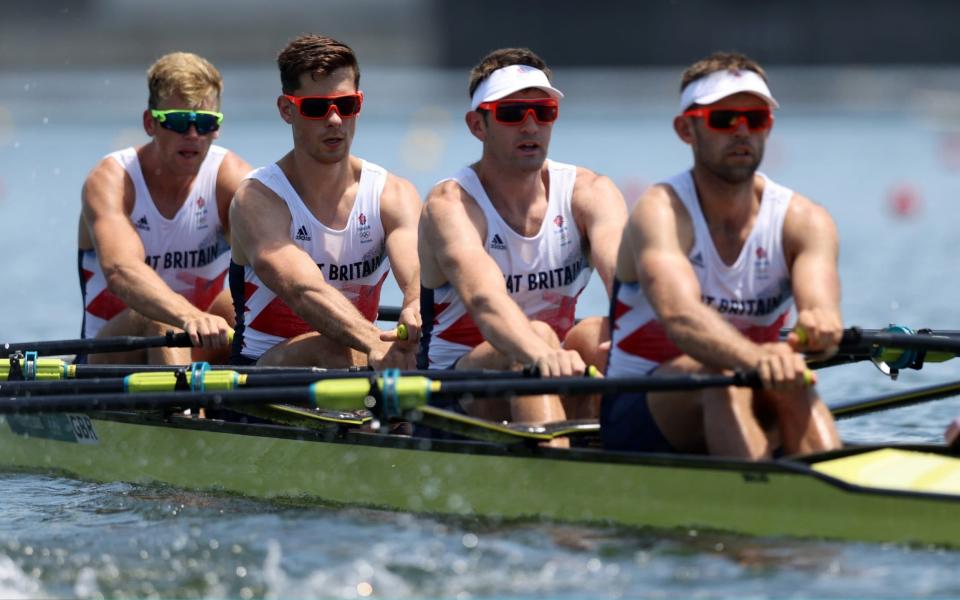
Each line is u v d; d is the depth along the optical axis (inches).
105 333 1353.3
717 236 930.1
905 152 5369.1
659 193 935.0
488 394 951.0
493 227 1080.8
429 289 1115.3
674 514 927.7
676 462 919.0
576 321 1328.7
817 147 5674.2
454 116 7770.7
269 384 1068.5
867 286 2289.6
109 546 946.7
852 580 815.1
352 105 1193.4
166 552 925.8
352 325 1159.0
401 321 1154.0
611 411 985.5
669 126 6865.2
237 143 5836.6
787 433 922.1
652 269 911.7
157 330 1300.4
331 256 1235.2
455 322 1117.1
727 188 919.0
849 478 874.8
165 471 1177.4
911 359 1150.3
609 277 1054.4
